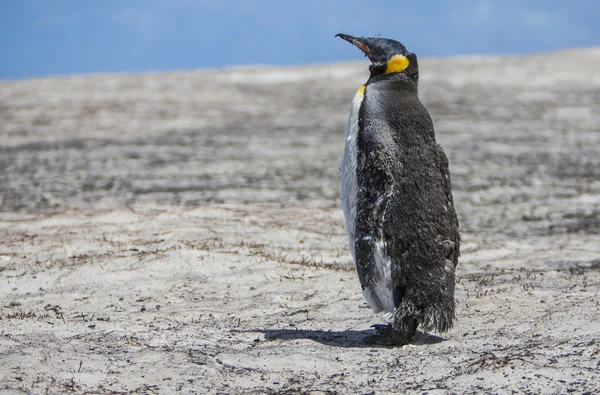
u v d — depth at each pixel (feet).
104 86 254.06
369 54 46.11
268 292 63.57
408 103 44.19
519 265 77.05
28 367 39.88
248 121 203.31
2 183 131.13
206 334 49.34
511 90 242.99
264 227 91.76
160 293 63.72
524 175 138.92
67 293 64.03
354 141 44.86
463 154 157.79
